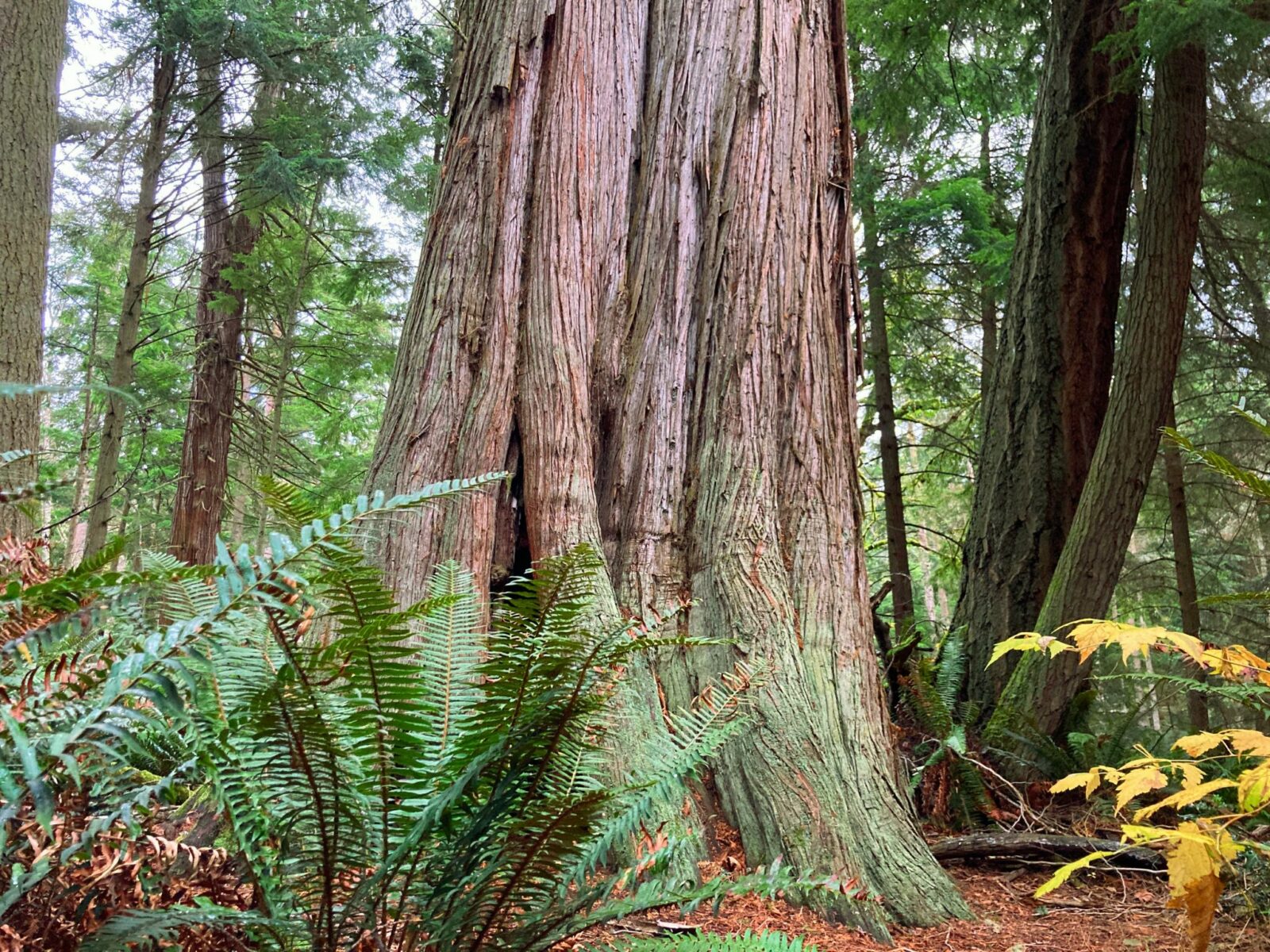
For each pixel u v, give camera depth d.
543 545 3.77
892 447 11.70
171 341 16.50
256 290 11.80
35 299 5.14
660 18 4.93
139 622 1.42
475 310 4.03
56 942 1.37
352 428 17.39
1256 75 8.58
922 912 3.17
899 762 4.16
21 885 1.18
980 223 11.53
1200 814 4.46
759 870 1.59
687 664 3.70
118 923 1.27
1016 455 7.96
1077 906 3.61
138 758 1.43
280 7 11.36
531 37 4.43
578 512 3.84
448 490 1.33
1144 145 9.57
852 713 3.72
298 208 12.53
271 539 1.17
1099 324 7.96
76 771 0.90
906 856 3.33
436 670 1.83
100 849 1.37
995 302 12.30
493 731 1.52
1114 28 7.89
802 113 4.75
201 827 2.02
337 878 1.55
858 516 4.46
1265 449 11.23
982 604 7.86
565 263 4.20
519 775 1.58
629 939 1.71
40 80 5.31
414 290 4.29
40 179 5.25
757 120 4.59
